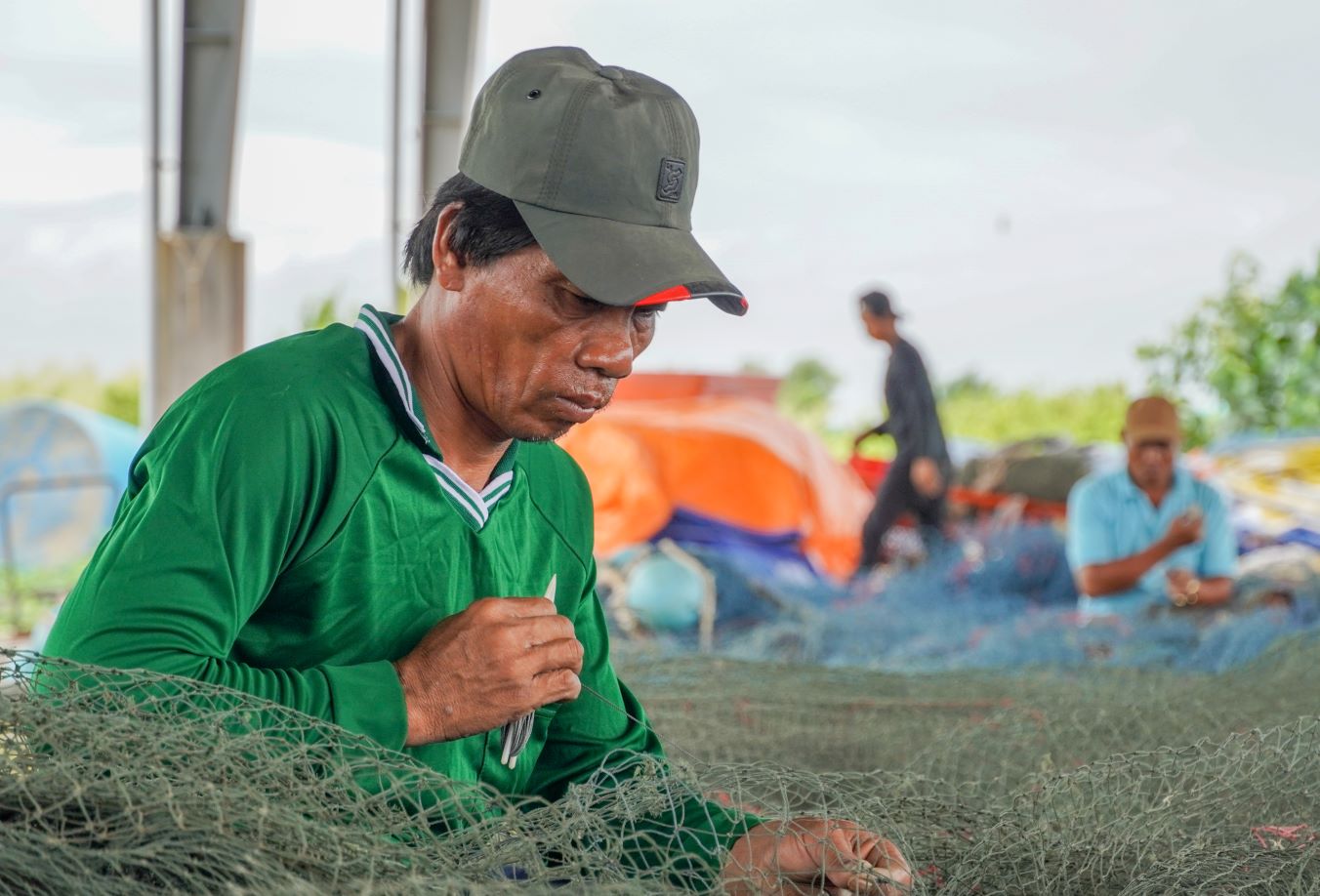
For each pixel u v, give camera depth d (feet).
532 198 6.14
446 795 6.29
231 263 28.04
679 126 6.38
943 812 6.45
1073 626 17.60
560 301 6.18
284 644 6.25
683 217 6.42
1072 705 10.27
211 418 6.00
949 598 23.79
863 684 12.58
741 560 24.00
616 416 26.35
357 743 5.50
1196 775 6.87
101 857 4.53
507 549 6.94
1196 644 16.74
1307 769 7.01
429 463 6.48
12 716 4.92
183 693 5.30
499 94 6.31
